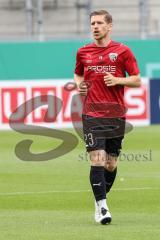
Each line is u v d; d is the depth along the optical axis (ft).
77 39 303.48
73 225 109.19
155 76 309.42
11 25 388.78
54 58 300.40
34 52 298.97
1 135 265.95
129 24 388.78
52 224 110.52
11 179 166.09
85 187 152.87
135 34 377.50
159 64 309.42
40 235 100.53
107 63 111.34
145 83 295.69
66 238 97.96
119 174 172.35
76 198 139.13
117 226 107.76
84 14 381.40
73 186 154.40
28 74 298.76
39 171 179.22
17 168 185.37
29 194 144.15
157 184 156.25
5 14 389.60
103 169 109.50
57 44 300.81
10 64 297.33
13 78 297.74
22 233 102.27
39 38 313.94
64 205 131.54
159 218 116.16
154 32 387.75
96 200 108.88
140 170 179.52
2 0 392.06
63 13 387.75
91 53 112.16
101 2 394.11
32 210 126.11
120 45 112.16
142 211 124.06
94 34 111.34
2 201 136.26
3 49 297.12
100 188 108.47
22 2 389.60
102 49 111.86
